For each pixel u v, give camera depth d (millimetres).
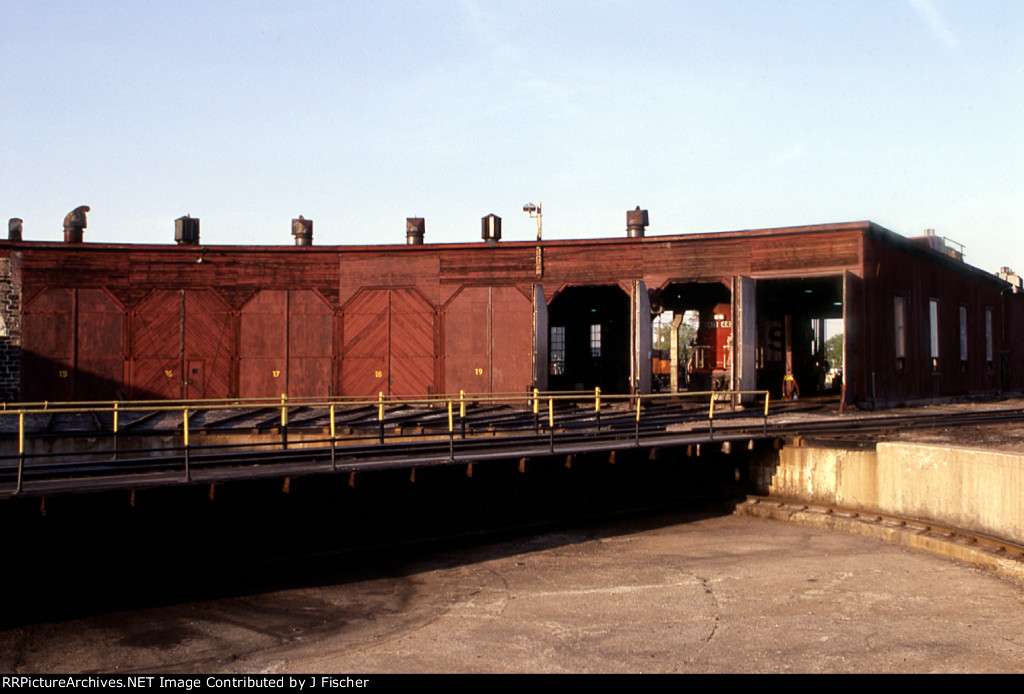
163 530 12844
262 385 32531
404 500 15883
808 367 39625
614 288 32844
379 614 12242
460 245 32156
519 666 10062
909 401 31781
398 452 16484
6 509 11141
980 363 41469
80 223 32969
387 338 32500
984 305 42656
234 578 13562
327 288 32719
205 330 32500
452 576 14445
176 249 32469
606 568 15047
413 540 16016
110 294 32312
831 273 28484
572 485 18953
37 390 31859
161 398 32250
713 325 35500
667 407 28719
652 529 18547
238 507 13680
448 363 32188
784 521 19391
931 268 34969
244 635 11195
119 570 12406
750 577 14367
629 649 10703
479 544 16859
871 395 28344
